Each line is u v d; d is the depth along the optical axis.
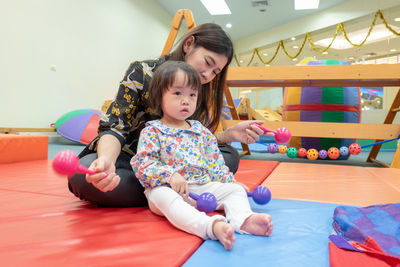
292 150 2.35
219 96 1.11
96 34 4.23
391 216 0.67
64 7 3.70
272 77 2.17
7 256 0.48
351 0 5.01
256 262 0.49
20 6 3.18
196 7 5.62
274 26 6.39
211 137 0.87
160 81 0.79
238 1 5.24
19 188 1.08
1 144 1.76
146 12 5.34
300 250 0.54
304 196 1.01
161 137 0.78
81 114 3.53
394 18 4.65
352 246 0.53
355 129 2.05
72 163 0.49
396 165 1.85
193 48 0.92
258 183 1.22
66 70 3.78
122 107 0.86
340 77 2.04
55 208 0.81
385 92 4.89
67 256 0.49
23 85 3.26
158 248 0.53
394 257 0.47
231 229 0.54
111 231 0.61
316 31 5.63
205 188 0.76
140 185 0.82
